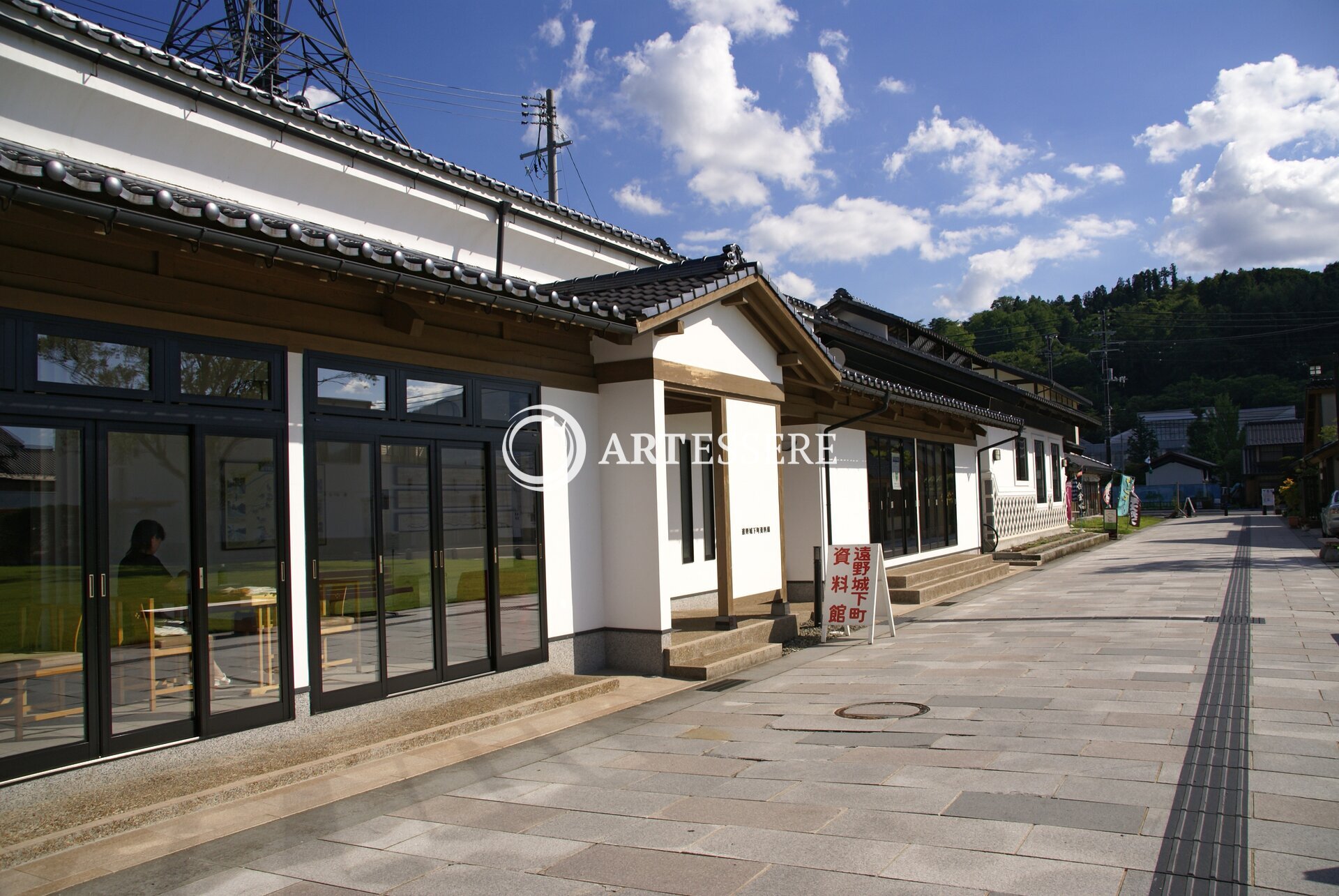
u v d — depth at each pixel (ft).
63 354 15.08
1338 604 34.63
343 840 13.91
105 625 15.44
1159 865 11.47
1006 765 16.02
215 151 25.98
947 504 56.59
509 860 12.95
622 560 27.27
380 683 20.36
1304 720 17.92
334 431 19.57
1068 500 97.76
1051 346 142.20
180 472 16.75
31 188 12.28
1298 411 221.25
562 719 21.62
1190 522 132.46
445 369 22.41
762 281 30.19
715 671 26.22
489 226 34.68
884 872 11.73
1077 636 29.99
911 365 60.18
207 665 16.88
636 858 12.82
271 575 18.12
